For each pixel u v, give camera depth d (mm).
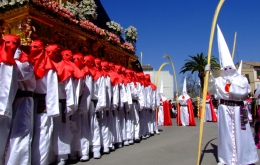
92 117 6223
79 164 5598
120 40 9852
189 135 10789
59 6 6191
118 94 7168
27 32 5383
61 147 5215
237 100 5512
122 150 7242
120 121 7898
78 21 6852
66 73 5168
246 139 5398
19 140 4320
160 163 5754
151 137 10086
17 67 4281
